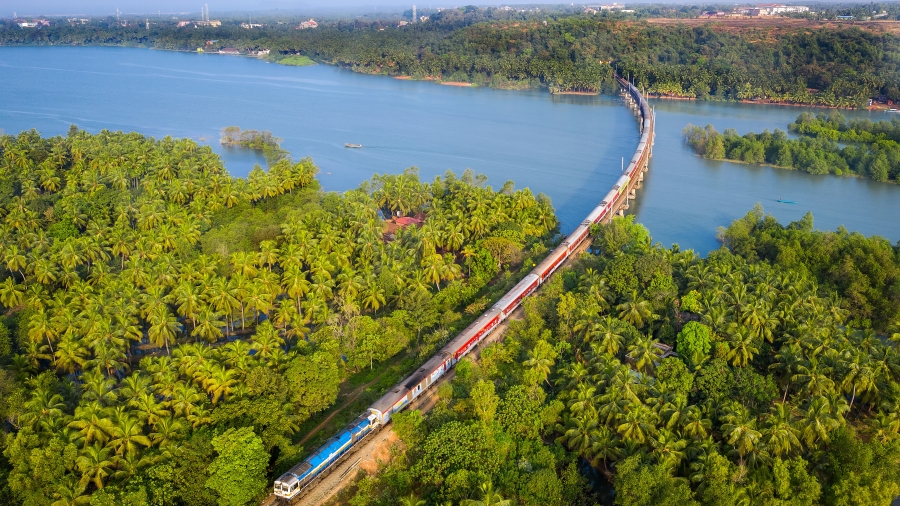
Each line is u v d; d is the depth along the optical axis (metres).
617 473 104.31
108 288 159.75
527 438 115.19
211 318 150.25
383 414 120.19
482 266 192.12
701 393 125.62
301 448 114.19
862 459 104.00
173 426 110.75
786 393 129.62
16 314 166.25
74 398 121.81
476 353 148.88
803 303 153.00
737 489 100.81
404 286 172.62
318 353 133.38
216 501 101.62
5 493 102.12
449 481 102.50
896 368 126.88
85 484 101.31
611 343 136.50
